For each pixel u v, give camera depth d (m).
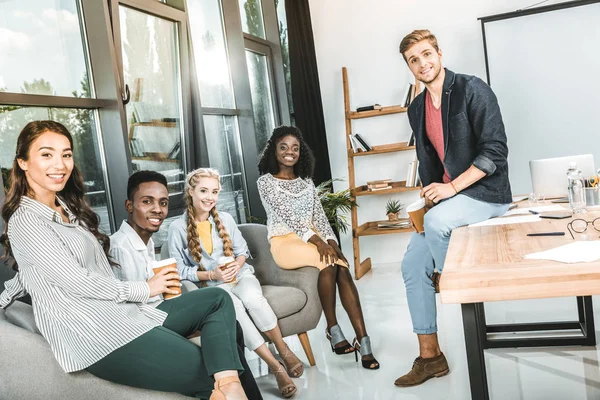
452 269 1.62
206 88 4.77
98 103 3.38
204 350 2.00
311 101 5.96
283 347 3.06
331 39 6.46
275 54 5.95
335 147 6.56
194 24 4.66
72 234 1.92
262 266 3.46
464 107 2.74
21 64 2.98
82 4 3.35
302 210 3.43
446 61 6.10
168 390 1.98
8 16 2.93
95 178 3.43
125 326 1.90
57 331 1.84
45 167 1.89
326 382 3.01
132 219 2.52
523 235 2.06
